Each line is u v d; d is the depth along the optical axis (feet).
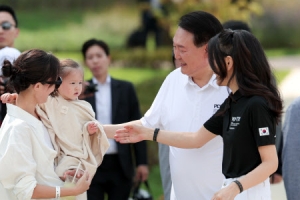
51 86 17.79
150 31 87.04
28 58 17.58
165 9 58.08
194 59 20.15
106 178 28.53
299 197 21.31
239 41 17.65
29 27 102.22
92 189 28.40
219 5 53.26
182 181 20.63
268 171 17.31
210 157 20.20
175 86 20.99
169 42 82.89
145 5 82.12
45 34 99.25
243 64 17.58
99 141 19.06
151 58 77.51
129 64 77.87
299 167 21.29
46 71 17.56
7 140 17.31
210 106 20.39
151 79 61.11
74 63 19.13
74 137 18.80
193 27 20.03
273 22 98.27
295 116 21.45
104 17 110.32
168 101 21.08
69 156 18.62
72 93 18.90
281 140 26.13
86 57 29.58
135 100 29.84
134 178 31.65
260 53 17.76
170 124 20.95
